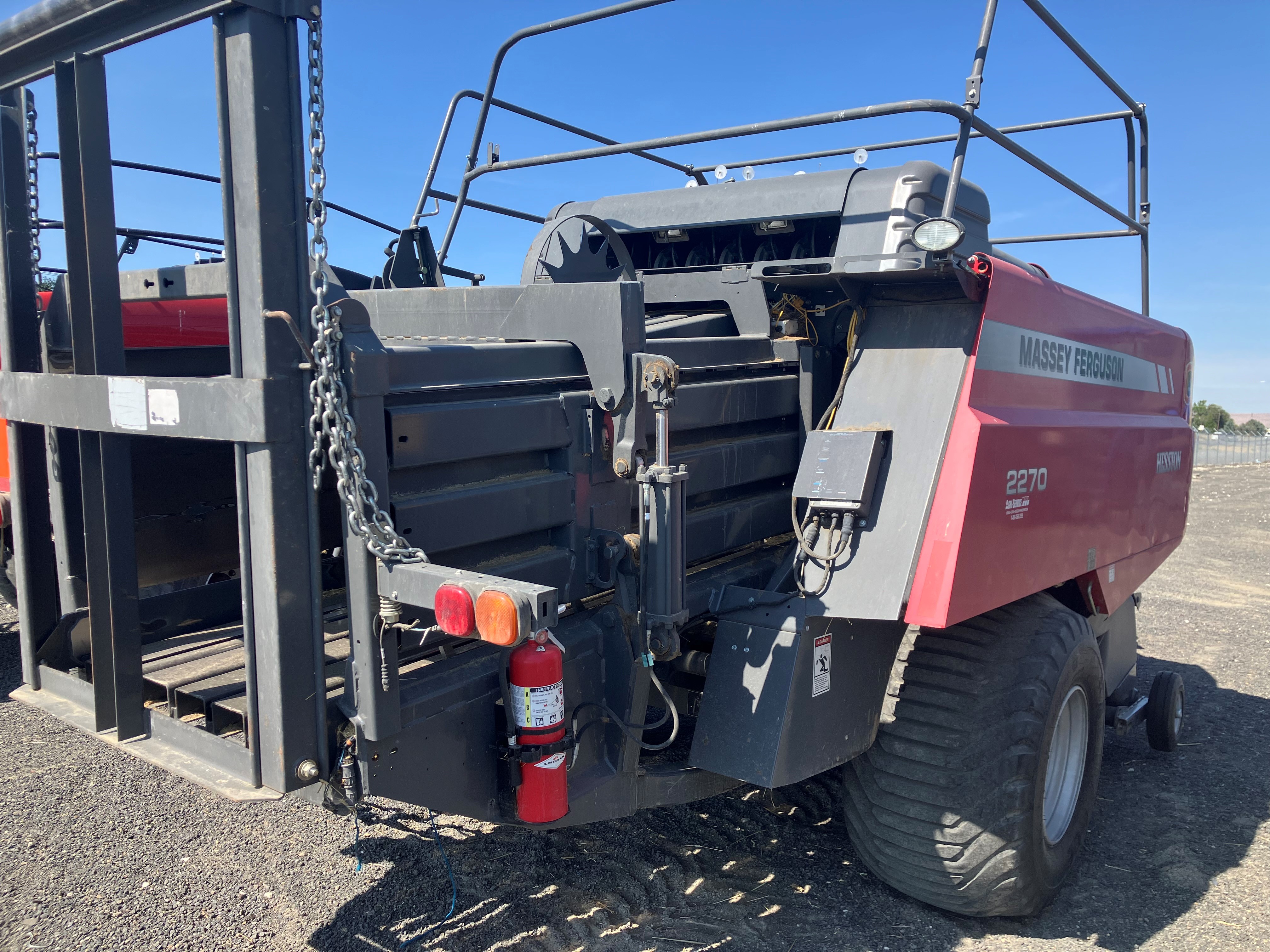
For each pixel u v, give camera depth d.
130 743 2.28
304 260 1.89
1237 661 6.25
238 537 3.32
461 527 2.12
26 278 2.60
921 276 2.75
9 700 4.77
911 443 2.65
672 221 3.94
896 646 2.93
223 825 3.43
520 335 2.66
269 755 1.96
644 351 2.46
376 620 1.93
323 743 2.00
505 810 2.27
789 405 3.31
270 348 1.85
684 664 2.79
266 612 1.92
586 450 2.47
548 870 3.14
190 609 2.90
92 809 3.55
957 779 2.72
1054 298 3.25
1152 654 6.43
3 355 2.59
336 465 1.83
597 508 2.52
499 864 3.18
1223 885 3.19
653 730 2.98
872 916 2.91
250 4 1.77
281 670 1.92
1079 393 3.44
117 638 2.24
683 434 2.79
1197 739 4.75
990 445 2.59
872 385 2.84
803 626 2.51
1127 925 2.92
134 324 3.57
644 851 3.29
